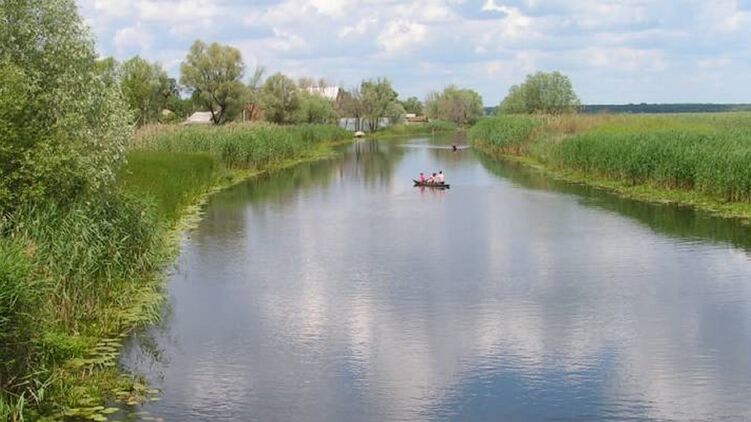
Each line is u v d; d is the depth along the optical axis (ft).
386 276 66.23
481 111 555.28
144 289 59.47
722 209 101.40
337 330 51.06
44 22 59.62
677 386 41.24
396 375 43.09
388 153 241.14
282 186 140.77
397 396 40.22
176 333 50.44
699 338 48.96
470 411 38.34
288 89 305.32
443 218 100.22
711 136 128.77
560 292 60.49
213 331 50.85
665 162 120.06
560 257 73.72
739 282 63.10
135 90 243.19
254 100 302.66
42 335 40.50
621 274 66.39
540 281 64.18
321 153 240.12
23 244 45.06
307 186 140.77
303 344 48.29
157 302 56.24
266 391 40.83
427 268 69.36
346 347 47.73
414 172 171.12
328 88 455.63
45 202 52.65
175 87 346.13
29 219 49.90
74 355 43.83
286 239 84.28
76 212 52.19
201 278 65.67
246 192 130.52
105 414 37.32
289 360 45.44
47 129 54.95
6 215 50.52
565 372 43.34
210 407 38.70
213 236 86.02
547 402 39.34
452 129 489.67
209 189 131.75
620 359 45.32
